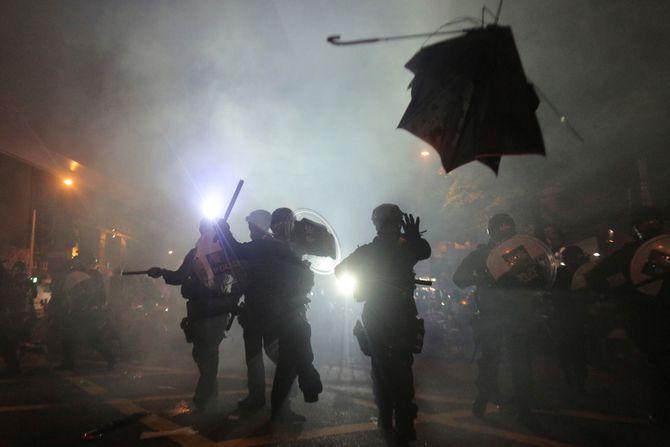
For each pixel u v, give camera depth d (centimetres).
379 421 375
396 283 366
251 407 451
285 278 433
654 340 397
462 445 343
